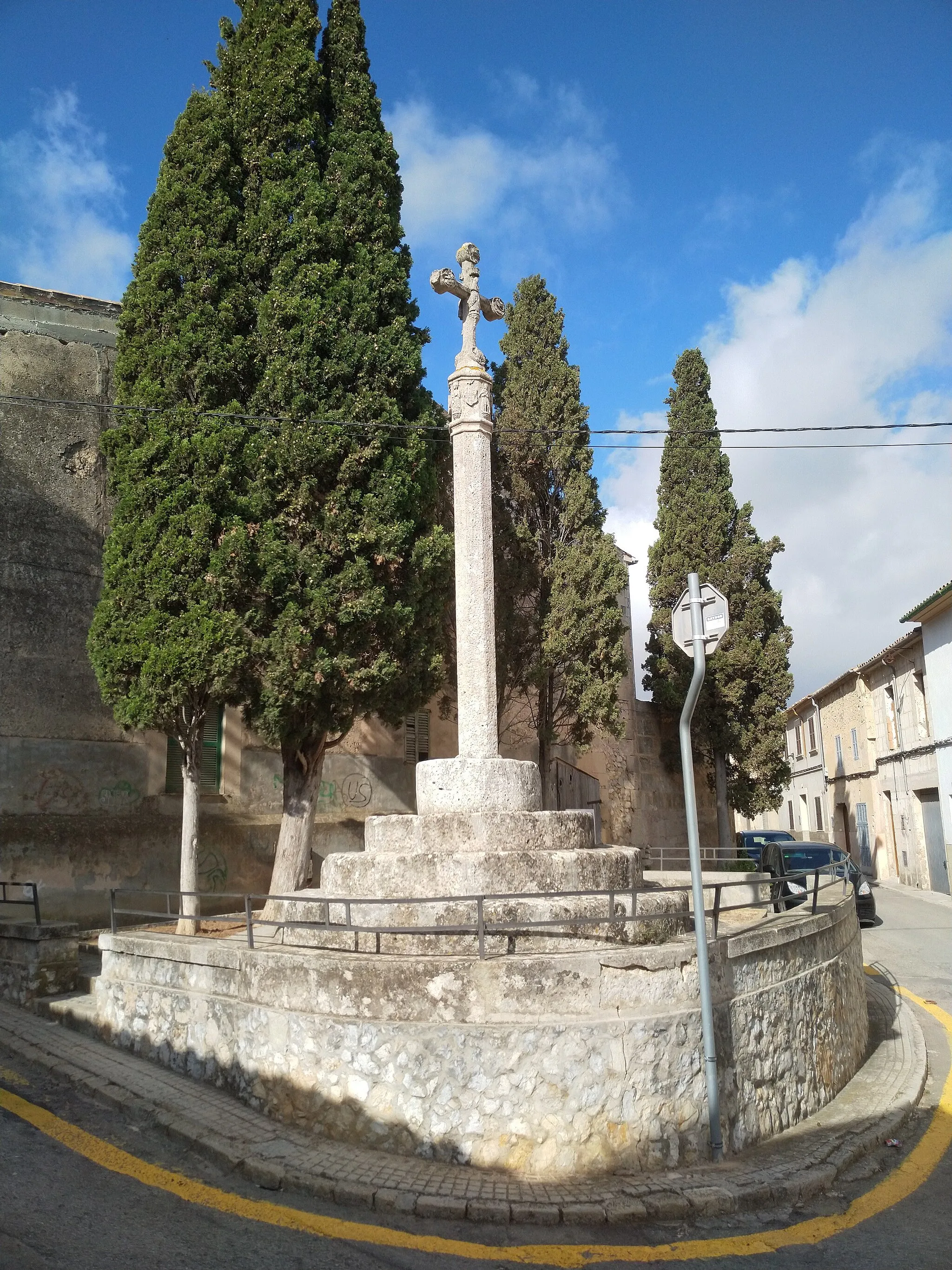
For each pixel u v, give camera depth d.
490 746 9.22
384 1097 6.79
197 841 12.32
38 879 14.29
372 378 13.20
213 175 13.09
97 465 15.90
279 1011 7.37
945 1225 6.28
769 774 24.02
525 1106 6.62
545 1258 5.57
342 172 13.84
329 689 12.70
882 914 22.33
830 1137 7.65
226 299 12.91
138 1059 8.60
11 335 15.41
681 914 7.20
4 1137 6.86
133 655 11.96
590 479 19.22
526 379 19.31
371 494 12.96
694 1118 7.00
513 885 7.89
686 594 7.29
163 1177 6.37
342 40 14.59
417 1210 5.96
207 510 12.03
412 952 7.57
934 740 26.31
